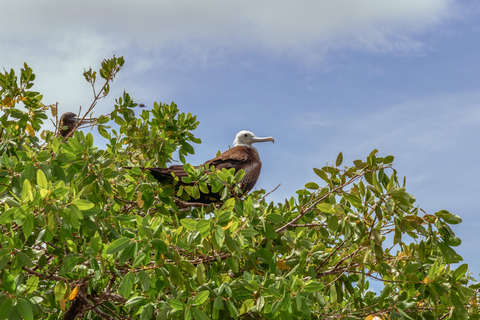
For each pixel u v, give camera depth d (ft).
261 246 24.97
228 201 19.85
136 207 31.01
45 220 17.38
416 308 23.97
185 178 26.78
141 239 17.95
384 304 24.68
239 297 19.48
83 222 19.77
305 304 19.22
